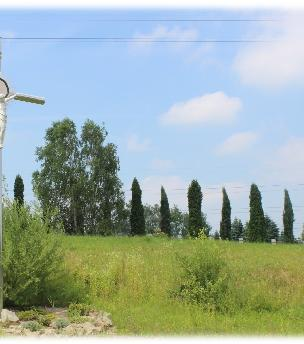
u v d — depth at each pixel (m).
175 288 16.38
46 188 59.72
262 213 48.47
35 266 15.22
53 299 15.88
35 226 15.68
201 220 48.78
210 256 16.14
